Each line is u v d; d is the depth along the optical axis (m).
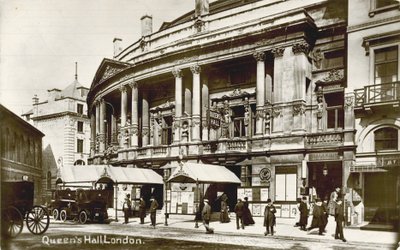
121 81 41.88
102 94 46.84
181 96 35.97
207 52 34.12
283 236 19.81
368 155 25.22
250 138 30.86
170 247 16.70
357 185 25.39
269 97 31.38
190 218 30.22
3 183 18.36
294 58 29.47
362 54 25.89
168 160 35.72
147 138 40.28
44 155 60.38
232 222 26.84
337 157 26.81
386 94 24.25
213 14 35.97
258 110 30.88
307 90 30.27
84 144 62.31
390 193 24.27
